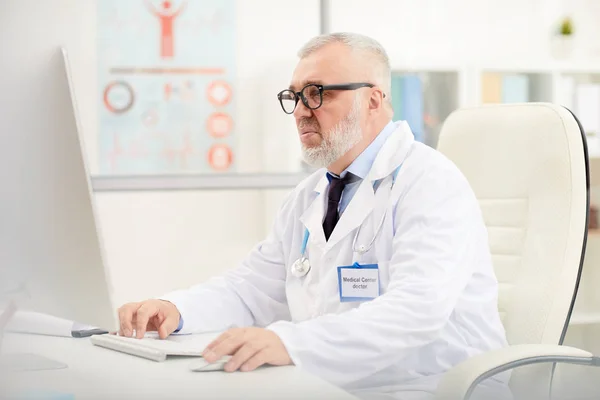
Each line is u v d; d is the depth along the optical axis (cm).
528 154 177
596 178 410
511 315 172
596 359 138
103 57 395
